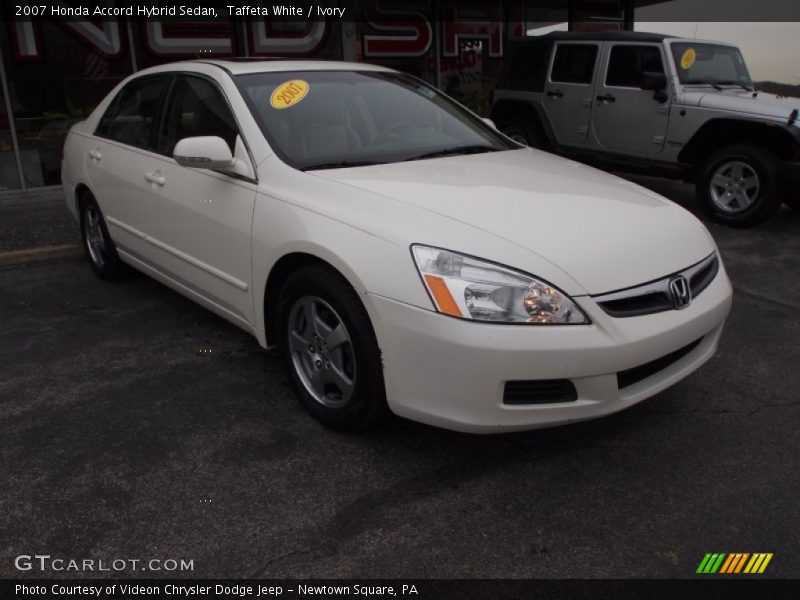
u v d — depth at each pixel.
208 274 3.65
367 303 2.66
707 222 7.11
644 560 2.33
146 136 4.24
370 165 3.33
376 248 2.67
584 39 8.04
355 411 2.90
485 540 2.42
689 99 6.98
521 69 8.98
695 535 2.44
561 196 3.07
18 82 8.14
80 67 8.45
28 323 4.45
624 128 7.67
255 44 9.53
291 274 3.10
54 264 5.75
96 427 3.16
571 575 2.27
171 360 3.87
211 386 3.55
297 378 3.20
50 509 2.58
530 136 8.88
